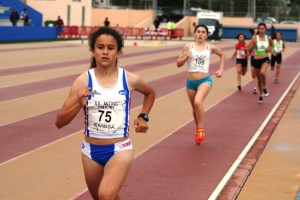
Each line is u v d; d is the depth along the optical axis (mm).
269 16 81875
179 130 13352
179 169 9805
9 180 8977
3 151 10859
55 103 16984
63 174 9367
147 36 61625
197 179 9203
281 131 13531
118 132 6074
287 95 20531
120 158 6012
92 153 6113
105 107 6035
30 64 30141
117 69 6176
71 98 6062
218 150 11305
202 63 11859
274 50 24734
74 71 27031
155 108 16656
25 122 13883
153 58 37188
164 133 12961
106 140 6059
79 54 38438
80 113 15219
